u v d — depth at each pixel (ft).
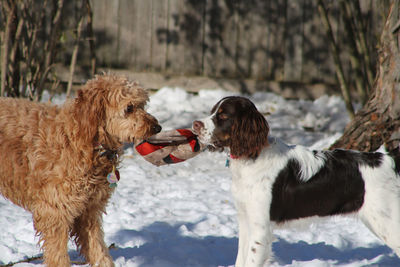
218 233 22.58
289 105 48.26
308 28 49.21
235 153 17.31
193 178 32.48
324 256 19.80
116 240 21.15
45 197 15.93
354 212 17.58
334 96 49.44
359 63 38.17
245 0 48.93
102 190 16.89
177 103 46.85
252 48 49.73
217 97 48.70
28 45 35.01
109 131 16.16
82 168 15.89
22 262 17.83
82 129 15.60
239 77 50.03
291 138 40.93
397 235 16.74
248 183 17.34
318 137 41.27
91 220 17.53
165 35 49.11
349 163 17.54
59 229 16.24
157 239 21.49
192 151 17.38
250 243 17.26
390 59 27.30
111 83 16.11
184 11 48.80
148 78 49.26
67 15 47.34
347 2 39.32
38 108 16.61
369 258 19.66
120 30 48.62
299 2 48.88
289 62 49.88
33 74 36.42
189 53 49.52
